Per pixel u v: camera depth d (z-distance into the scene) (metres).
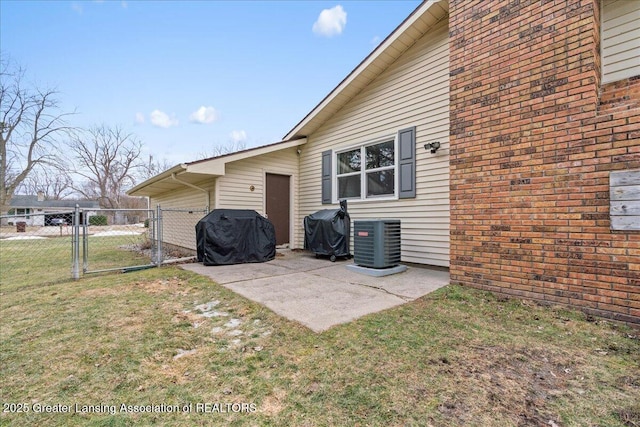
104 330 3.07
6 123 22.73
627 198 2.90
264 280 4.91
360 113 7.21
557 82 3.37
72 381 2.19
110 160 31.28
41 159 24.52
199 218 8.22
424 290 4.19
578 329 2.86
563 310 3.23
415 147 6.08
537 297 3.47
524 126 3.61
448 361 2.37
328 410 1.84
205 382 2.16
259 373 2.26
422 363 2.34
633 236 2.88
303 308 3.54
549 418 1.75
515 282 3.65
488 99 3.92
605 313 3.01
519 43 3.66
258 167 8.12
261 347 2.65
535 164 3.51
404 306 3.57
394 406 1.86
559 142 3.34
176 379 2.21
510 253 3.69
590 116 3.14
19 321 3.35
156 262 6.46
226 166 7.52
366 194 7.13
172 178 7.23
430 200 5.83
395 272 5.31
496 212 3.83
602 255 3.05
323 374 2.22
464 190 4.16
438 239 5.71
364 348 2.58
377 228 5.28
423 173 5.96
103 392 2.06
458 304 3.59
